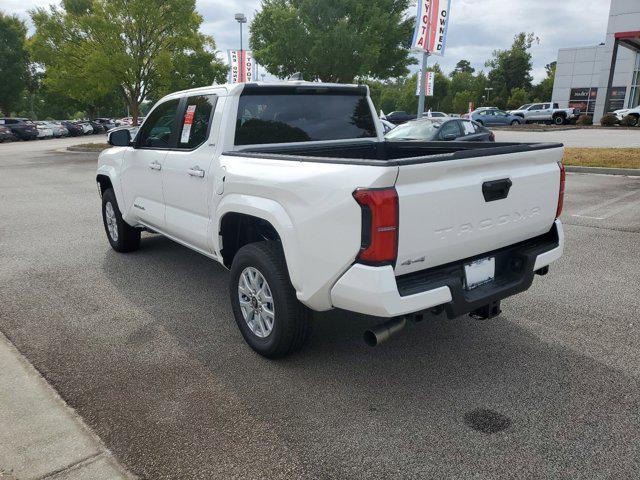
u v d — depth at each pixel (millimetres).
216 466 2582
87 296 4875
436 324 4211
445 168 2846
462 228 3033
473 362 3590
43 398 3150
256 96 4199
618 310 4445
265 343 3584
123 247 6207
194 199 4328
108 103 61344
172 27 23500
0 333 4062
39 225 7977
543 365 3537
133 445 2734
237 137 4098
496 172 3180
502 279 3457
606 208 8680
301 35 26219
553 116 38281
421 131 11875
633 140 22078
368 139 4934
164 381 3359
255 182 3406
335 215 2855
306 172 3066
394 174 2652
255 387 3287
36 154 23891
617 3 35375
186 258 6059
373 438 2783
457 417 2963
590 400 3113
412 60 30094
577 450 2668
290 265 3199
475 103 80625
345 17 26875
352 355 3699
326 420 2943
